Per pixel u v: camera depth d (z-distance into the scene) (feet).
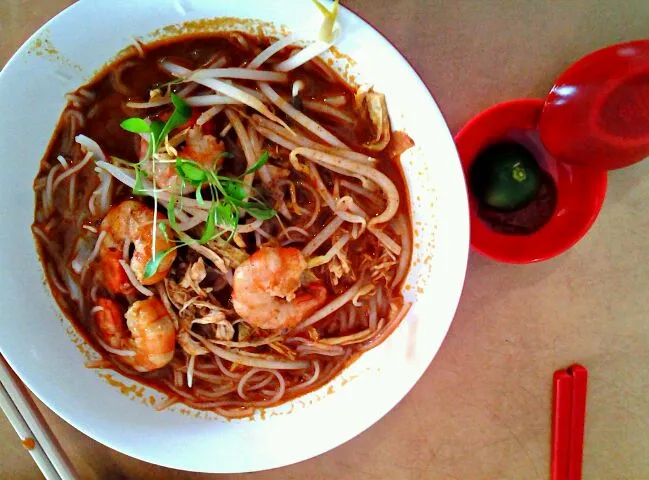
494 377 0.93
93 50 0.76
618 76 0.79
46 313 0.82
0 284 0.78
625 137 0.80
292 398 0.87
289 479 0.95
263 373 0.87
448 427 0.94
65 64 0.76
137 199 0.81
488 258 0.90
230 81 0.79
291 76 0.79
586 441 0.95
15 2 0.85
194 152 0.76
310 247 0.83
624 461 0.94
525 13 0.86
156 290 0.82
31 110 0.77
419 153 0.79
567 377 0.92
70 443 0.94
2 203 0.78
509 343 0.93
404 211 0.83
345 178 0.83
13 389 0.86
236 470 0.83
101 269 0.82
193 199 0.78
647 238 0.92
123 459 0.95
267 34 0.76
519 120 0.86
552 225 0.89
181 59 0.78
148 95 0.79
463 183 0.75
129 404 0.84
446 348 0.93
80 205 0.81
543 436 0.94
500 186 0.85
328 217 0.83
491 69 0.87
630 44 0.80
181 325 0.83
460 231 0.77
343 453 0.95
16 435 0.94
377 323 0.85
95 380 0.83
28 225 0.80
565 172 0.89
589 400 0.94
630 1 0.86
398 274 0.84
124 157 0.80
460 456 0.94
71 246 0.82
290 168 0.82
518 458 0.94
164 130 0.73
